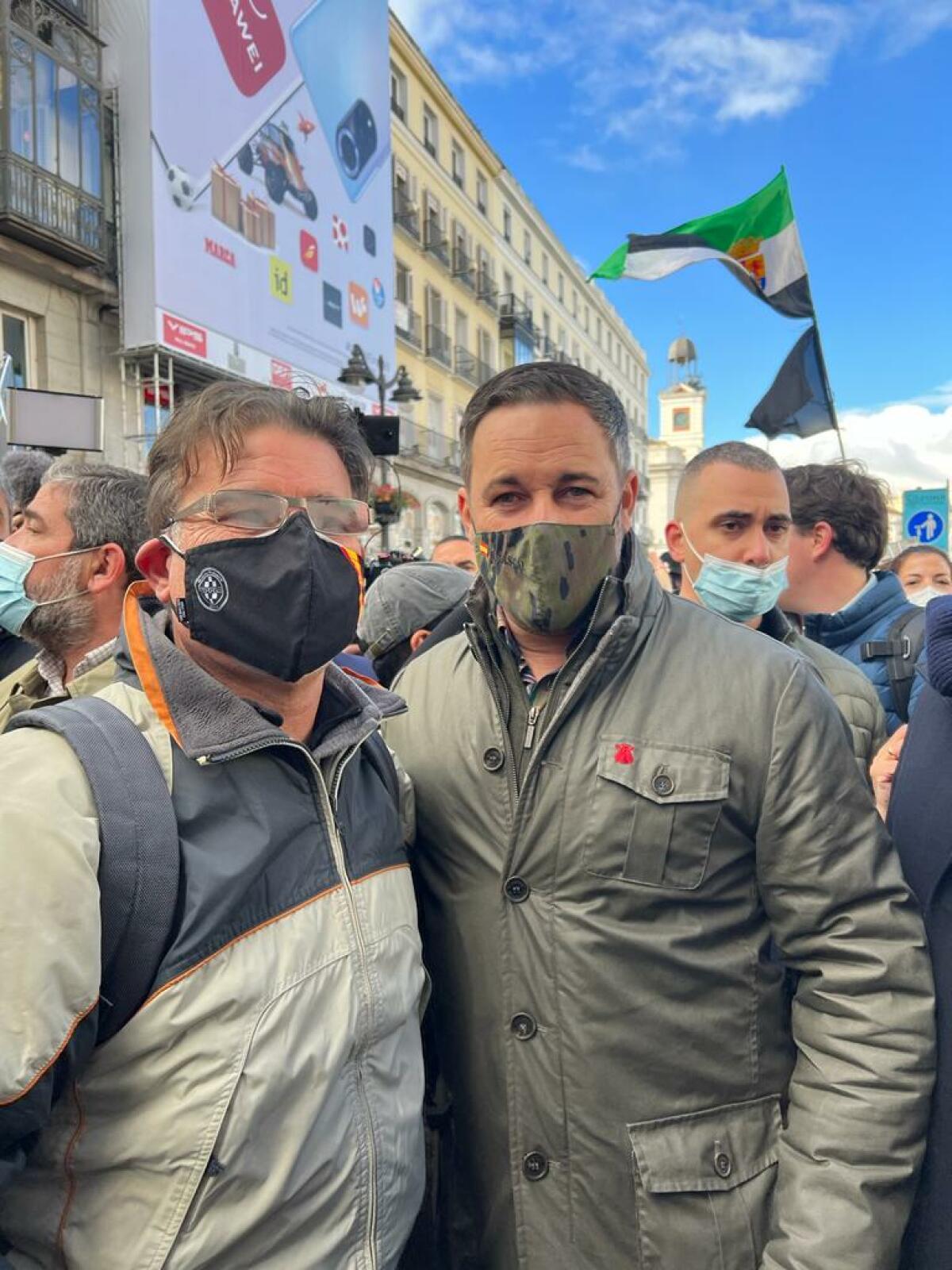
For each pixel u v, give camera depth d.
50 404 4.93
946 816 1.29
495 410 1.37
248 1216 0.96
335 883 1.12
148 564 1.23
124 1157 0.96
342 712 1.22
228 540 1.12
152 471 1.21
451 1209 1.45
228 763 1.08
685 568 2.54
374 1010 1.10
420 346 22.72
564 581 1.30
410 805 1.42
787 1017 1.37
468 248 25.75
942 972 1.26
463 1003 1.37
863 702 2.21
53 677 2.23
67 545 2.12
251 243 13.90
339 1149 1.04
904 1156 1.16
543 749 1.31
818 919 1.25
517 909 1.32
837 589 2.83
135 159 11.83
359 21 17.44
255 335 14.02
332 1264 1.03
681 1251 1.21
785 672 1.31
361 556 1.25
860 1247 1.11
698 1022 1.27
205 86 12.80
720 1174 1.24
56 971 0.89
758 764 1.27
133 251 11.86
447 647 1.57
